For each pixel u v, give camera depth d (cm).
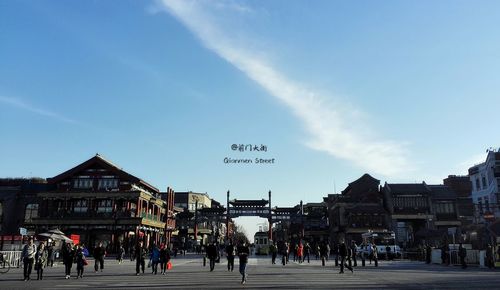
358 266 3375
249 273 2512
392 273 2506
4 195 5947
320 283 1867
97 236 5734
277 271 2691
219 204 12556
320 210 9119
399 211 6806
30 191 5991
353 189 7525
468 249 3678
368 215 6869
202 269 2938
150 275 2402
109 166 5947
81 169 5928
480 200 6378
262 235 6738
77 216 5619
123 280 2062
